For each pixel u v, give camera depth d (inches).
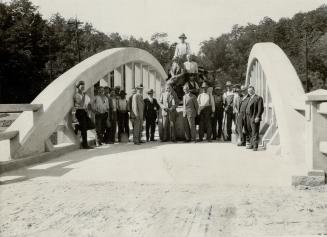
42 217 201.0
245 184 271.4
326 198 231.0
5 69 1760.6
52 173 317.4
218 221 191.0
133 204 222.2
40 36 1870.1
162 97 576.7
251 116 449.7
